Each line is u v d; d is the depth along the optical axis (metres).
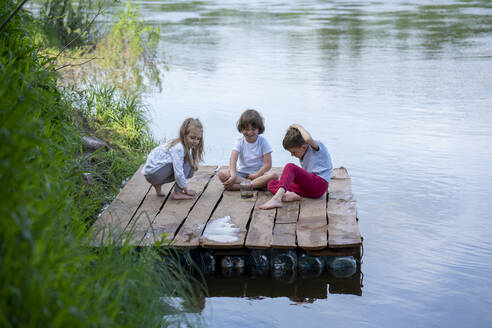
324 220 5.09
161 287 3.74
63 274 2.55
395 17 23.31
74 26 14.10
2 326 2.13
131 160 7.32
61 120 4.43
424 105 10.36
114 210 5.32
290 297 4.28
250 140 6.03
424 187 6.55
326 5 28.69
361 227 5.49
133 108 9.01
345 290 4.36
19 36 4.43
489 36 18.27
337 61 14.77
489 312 3.99
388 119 9.48
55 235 2.87
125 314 2.93
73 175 3.96
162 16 23.72
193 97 11.07
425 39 17.95
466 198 6.21
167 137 8.63
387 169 7.17
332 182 6.21
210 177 6.45
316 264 4.70
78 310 2.21
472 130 8.80
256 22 22.45
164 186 6.10
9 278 2.22
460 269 4.63
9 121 2.59
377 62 14.54
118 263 3.40
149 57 15.01
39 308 2.25
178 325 3.53
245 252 4.72
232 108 10.29
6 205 2.30
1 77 3.18
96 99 8.97
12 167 2.41
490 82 12.10
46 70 4.59
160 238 4.67
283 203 5.57
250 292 4.36
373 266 4.73
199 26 21.17
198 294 4.30
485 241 5.14
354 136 8.58
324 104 10.50
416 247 5.05
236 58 15.18
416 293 4.28
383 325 3.85
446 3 28.31
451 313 3.99
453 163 7.36
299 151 5.79
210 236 4.75
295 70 13.66
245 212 5.34
